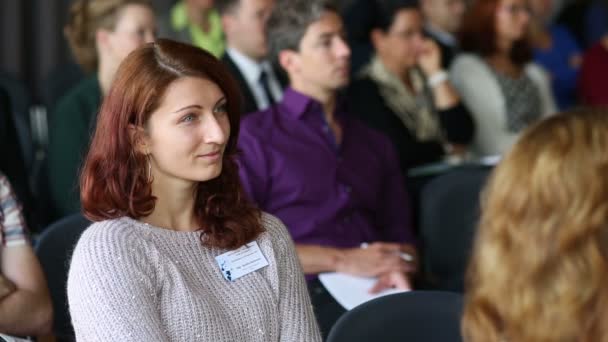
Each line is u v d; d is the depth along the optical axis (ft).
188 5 22.86
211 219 8.50
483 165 16.84
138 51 8.15
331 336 8.42
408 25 17.75
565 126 5.73
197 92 8.07
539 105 20.27
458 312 8.68
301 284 8.87
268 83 16.96
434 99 18.28
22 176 14.19
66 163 14.99
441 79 18.28
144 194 8.17
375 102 17.57
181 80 8.04
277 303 8.56
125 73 8.09
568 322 5.47
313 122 13.20
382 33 17.89
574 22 28.76
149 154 8.20
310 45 12.98
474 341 5.95
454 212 14.60
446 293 8.77
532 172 5.67
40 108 22.33
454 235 14.60
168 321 7.91
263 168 12.75
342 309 11.96
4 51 25.54
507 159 5.87
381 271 12.44
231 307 8.22
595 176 5.50
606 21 28.76
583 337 5.48
